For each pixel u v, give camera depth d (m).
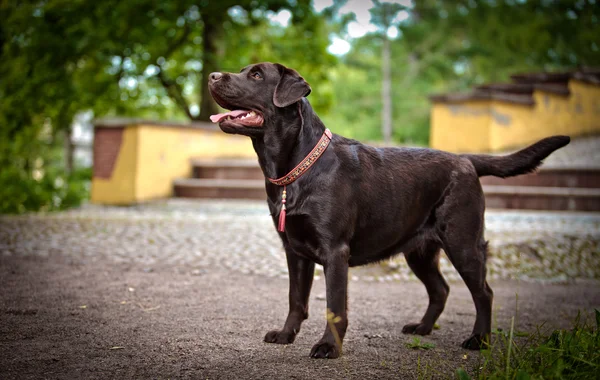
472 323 4.50
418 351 3.61
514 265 6.69
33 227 7.99
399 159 3.79
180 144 12.01
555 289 6.03
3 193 9.94
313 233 3.39
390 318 4.53
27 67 11.81
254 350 3.47
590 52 29.41
